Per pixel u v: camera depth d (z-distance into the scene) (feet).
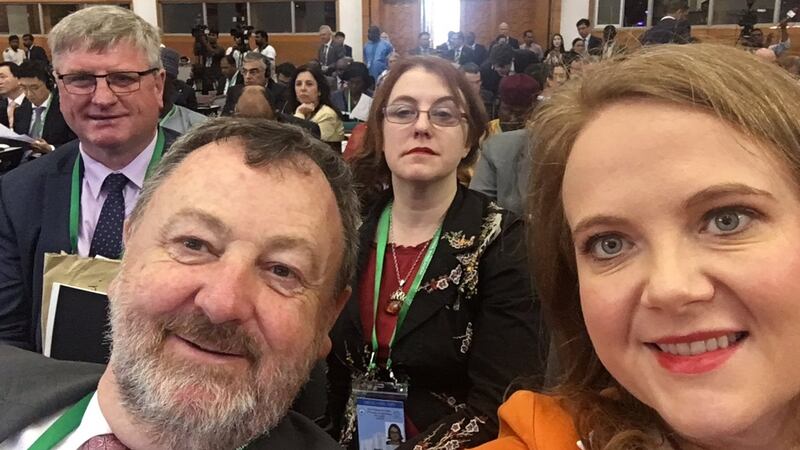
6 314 5.46
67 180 5.67
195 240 3.13
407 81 5.34
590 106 2.62
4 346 4.23
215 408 3.08
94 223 5.61
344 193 3.56
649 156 2.37
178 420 3.10
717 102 2.31
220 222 3.09
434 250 5.17
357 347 5.28
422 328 5.07
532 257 3.40
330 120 16.19
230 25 51.37
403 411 5.16
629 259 2.49
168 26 51.49
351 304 5.31
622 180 2.41
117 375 3.25
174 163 3.36
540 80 14.89
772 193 2.28
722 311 2.31
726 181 2.26
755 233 2.28
